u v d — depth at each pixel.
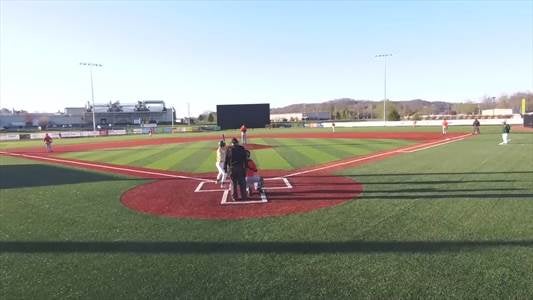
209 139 39.09
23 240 7.09
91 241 6.96
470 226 7.26
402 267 5.52
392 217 8.00
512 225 7.26
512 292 4.75
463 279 5.11
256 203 9.62
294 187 11.53
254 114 68.12
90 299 4.80
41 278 5.43
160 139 41.72
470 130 42.53
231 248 6.45
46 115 112.94
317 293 4.82
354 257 5.92
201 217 8.45
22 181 14.05
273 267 5.62
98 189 12.01
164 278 5.34
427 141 28.67
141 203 9.94
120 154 24.28
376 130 50.47
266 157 20.17
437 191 10.34
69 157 23.38
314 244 6.52
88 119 106.94
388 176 12.92
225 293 4.86
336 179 12.72
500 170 13.48
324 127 68.88
